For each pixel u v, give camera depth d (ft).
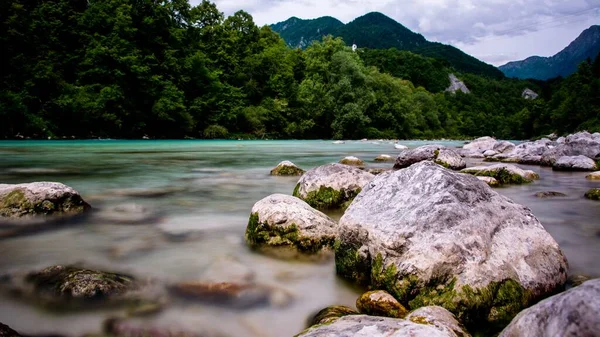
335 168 23.29
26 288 11.30
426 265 10.43
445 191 12.12
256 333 9.51
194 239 16.79
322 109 161.99
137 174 38.52
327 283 12.55
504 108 433.89
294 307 10.92
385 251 11.26
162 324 9.76
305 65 186.39
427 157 43.21
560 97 243.81
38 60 101.40
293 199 16.67
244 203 24.88
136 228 18.37
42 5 108.27
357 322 7.49
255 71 169.37
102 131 108.68
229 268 13.41
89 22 115.55
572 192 29.81
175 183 32.81
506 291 10.16
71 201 20.66
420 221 11.38
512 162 54.08
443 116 276.62
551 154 51.60
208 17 171.01
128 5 121.39
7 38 94.73
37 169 40.63
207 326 9.77
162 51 131.44
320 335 7.04
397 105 200.75
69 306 10.44
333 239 15.46
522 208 12.91
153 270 13.09
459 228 10.99
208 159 56.59
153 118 121.08
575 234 18.15
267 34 197.77
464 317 9.82
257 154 67.36
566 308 5.81
